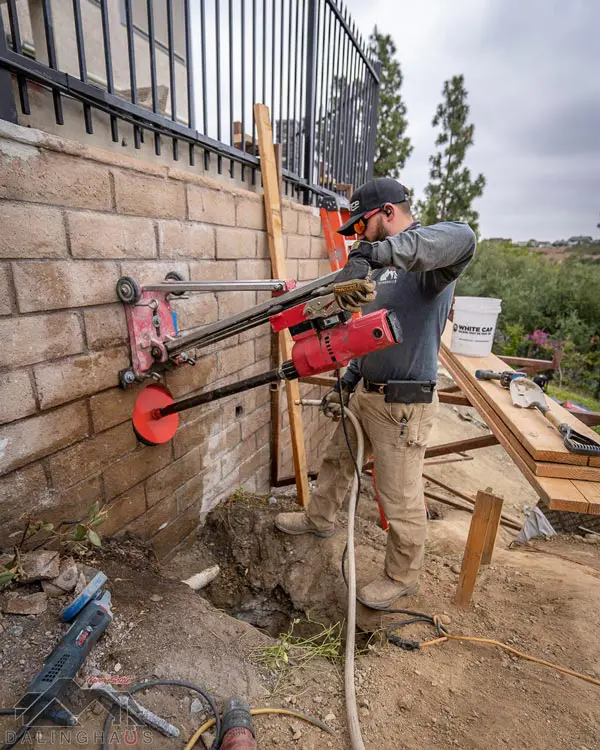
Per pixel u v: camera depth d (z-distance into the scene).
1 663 1.18
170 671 1.33
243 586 2.46
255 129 2.65
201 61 2.06
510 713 1.41
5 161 1.24
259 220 2.69
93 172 1.52
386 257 1.38
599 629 1.77
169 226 1.93
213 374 2.48
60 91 1.43
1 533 1.40
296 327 1.62
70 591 1.44
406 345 1.89
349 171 4.64
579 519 3.09
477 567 1.95
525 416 1.95
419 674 1.60
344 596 2.29
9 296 1.31
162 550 2.26
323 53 3.43
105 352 1.69
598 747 1.28
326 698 1.44
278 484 3.45
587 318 11.17
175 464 2.26
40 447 1.49
